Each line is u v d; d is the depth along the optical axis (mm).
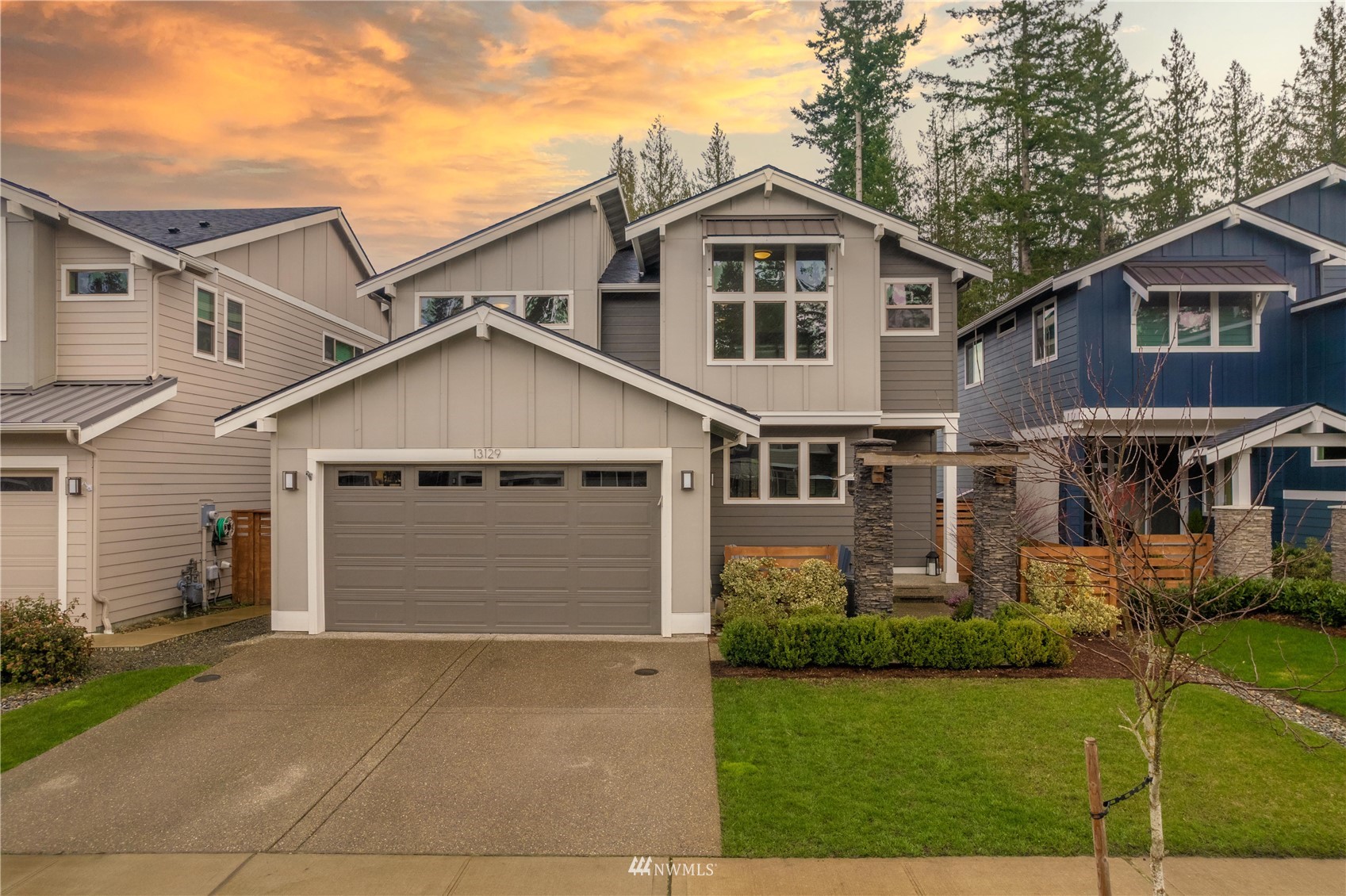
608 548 10273
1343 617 9820
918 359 14391
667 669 8578
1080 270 14555
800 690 7789
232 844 4961
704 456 10234
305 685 8070
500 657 9109
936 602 13039
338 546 10383
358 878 4566
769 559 11797
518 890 4406
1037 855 4711
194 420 12930
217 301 13594
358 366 10086
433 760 6199
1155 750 3643
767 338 13133
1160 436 14781
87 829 5152
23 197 11406
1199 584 4293
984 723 6781
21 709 7473
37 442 10727
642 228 13102
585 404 10266
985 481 10555
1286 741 6402
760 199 13336
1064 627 8508
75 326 11953
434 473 10367
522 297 14492
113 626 11047
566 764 6105
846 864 4637
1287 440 11555
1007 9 25047
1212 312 14500
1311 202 15938
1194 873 4523
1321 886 4383
